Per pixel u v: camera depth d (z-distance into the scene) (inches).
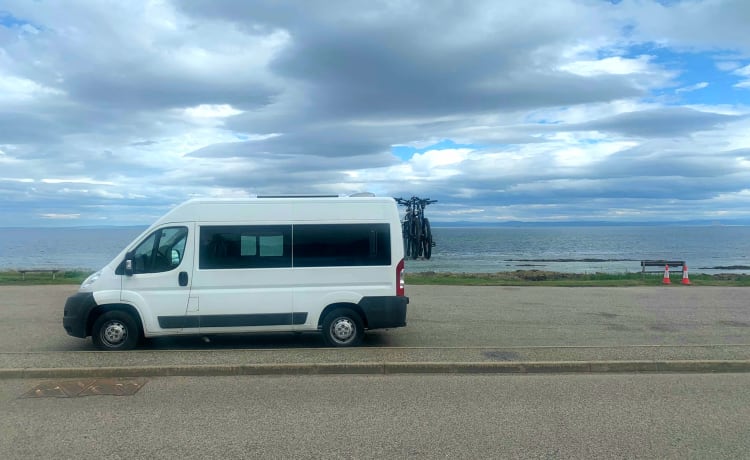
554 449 190.9
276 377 290.2
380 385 274.5
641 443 196.7
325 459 182.4
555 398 252.8
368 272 361.1
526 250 3506.4
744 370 308.3
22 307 542.9
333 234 361.1
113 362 302.2
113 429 210.5
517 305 570.6
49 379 284.4
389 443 196.1
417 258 577.9
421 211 581.9
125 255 347.9
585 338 397.1
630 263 2297.0
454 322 464.4
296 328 355.9
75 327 342.0
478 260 2464.3
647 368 305.4
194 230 351.9
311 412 231.3
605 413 230.8
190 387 270.4
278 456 184.9
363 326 363.6
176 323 346.9
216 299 349.7
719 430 210.7
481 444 195.3
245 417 224.7
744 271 1829.5
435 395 257.1
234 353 323.0
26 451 188.9
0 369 287.0
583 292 701.9
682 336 405.7
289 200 361.1
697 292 706.8
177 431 208.4
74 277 956.0
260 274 353.4
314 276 357.4
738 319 484.4
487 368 300.5
